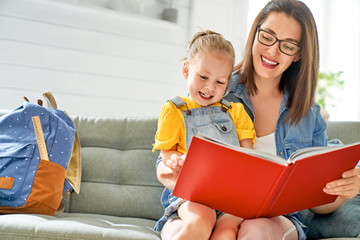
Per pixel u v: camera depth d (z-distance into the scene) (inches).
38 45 117.0
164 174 52.7
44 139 65.5
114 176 77.4
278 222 49.7
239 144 60.1
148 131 79.8
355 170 50.4
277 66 62.1
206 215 47.6
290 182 46.2
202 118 59.2
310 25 62.9
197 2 139.8
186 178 46.4
